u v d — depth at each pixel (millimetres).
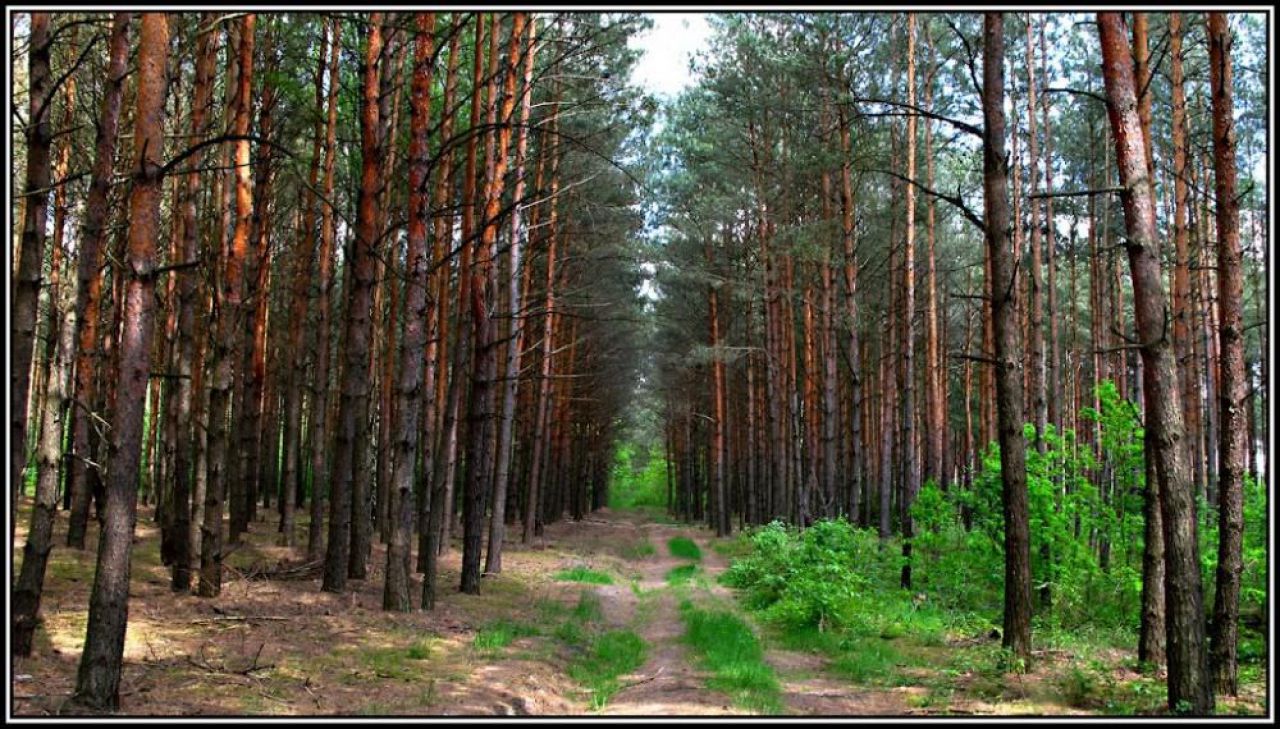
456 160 18328
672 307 35531
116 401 5953
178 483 11188
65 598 9734
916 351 31109
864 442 29359
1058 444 14266
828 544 15430
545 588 15953
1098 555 16172
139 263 5977
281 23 15016
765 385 34781
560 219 23516
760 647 10781
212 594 10625
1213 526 12938
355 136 18312
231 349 10992
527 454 29703
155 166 6031
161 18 6086
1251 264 26109
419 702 7078
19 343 6512
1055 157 23781
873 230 24031
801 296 24594
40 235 6746
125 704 6047
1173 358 7059
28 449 23938
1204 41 12711
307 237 17188
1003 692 8172
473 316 15641
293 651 8492
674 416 47406
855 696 8203
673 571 21844
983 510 14586
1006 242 9367
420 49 11469
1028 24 17250
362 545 13703
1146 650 9164
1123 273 25875
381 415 20203
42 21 6902
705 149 24125
